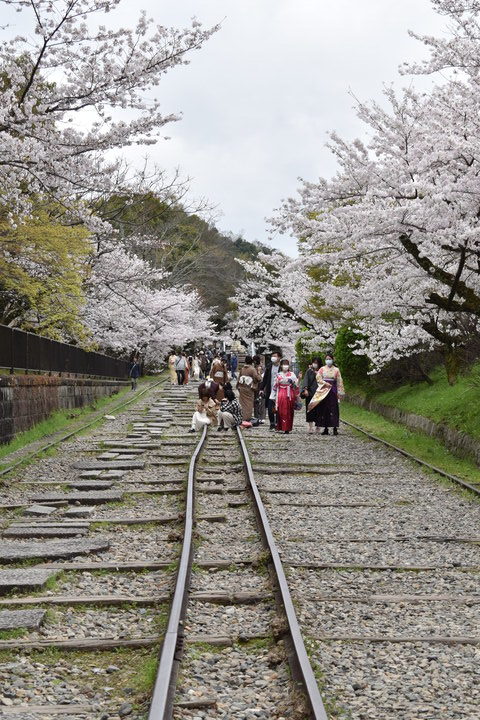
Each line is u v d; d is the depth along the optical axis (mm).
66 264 22750
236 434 21172
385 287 18438
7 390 17984
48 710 4590
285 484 13141
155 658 5305
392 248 17062
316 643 5633
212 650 5555
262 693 4848
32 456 16094
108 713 4566
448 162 14930
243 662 5320
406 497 12047
